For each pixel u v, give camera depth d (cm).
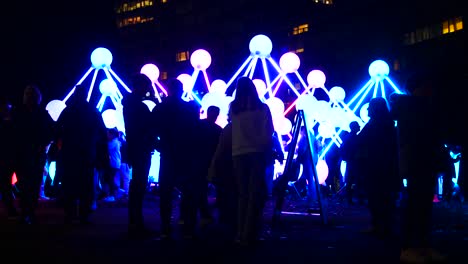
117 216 966
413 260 489
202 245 607
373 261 504
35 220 805
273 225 797
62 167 799
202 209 827
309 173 1278
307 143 841
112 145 1365
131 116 663
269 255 538
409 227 509
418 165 512
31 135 793
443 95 549
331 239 665
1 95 985
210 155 753
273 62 1483
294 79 5531
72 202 826
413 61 4509
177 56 8444
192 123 670
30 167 792
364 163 723
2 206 1200
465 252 560
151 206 1232
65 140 790
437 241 648
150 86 689
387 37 4831
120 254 536
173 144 659
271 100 1388
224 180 755
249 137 603
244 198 612
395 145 718
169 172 657
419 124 516
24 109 800
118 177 1401
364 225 827
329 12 5650
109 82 1536
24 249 561
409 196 514
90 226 791
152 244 611
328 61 5566
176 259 510
